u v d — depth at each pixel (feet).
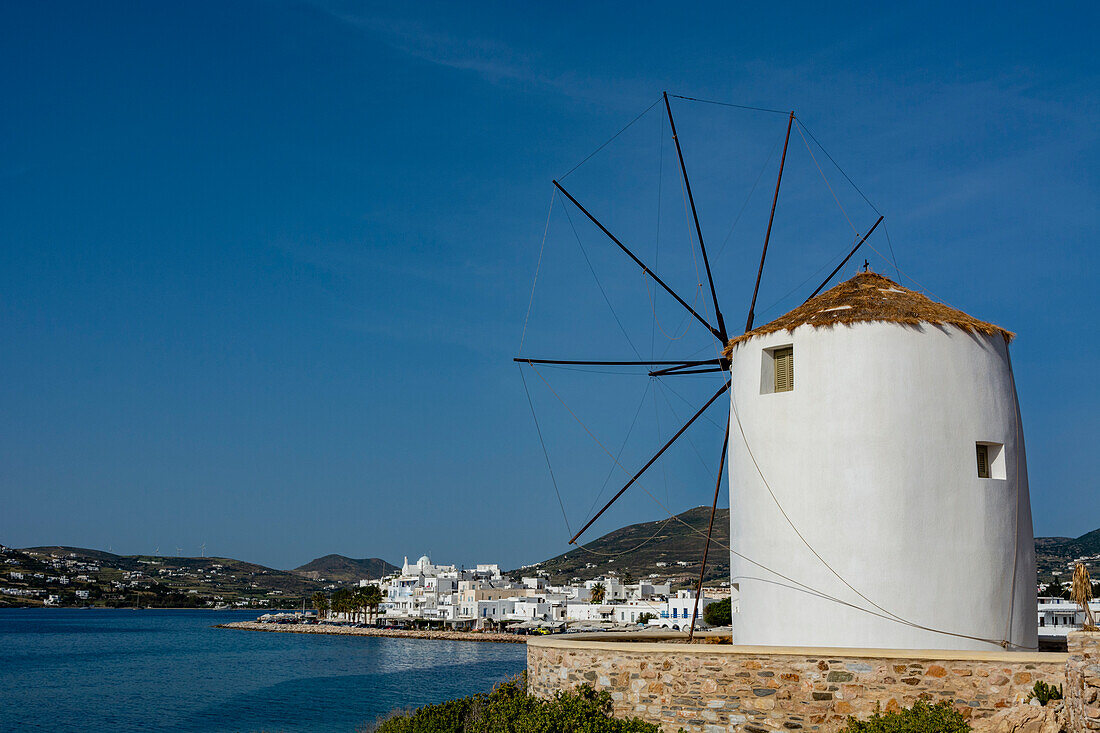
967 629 70.74
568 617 605.73
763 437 78.23
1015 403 78.48
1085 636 46.29
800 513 74.74
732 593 82.38
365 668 372.38
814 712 58.70
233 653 465.47
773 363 80.28
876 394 73.67
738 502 81.35
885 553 71.51
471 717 80.28
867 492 72.54
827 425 74.59
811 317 77.25
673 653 64.03
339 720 223.71
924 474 72.28
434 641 575.38
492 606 649.20
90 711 241.76
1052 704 50.72
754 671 60.90
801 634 73.36
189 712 239.09
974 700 55.16
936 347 74.38
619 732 62.80
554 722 63.82
